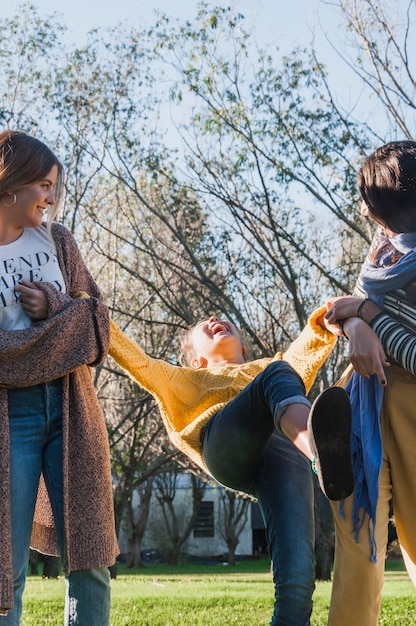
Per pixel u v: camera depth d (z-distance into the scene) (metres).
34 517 3.56
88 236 22.31
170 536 41.25
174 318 23.38
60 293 3.46
